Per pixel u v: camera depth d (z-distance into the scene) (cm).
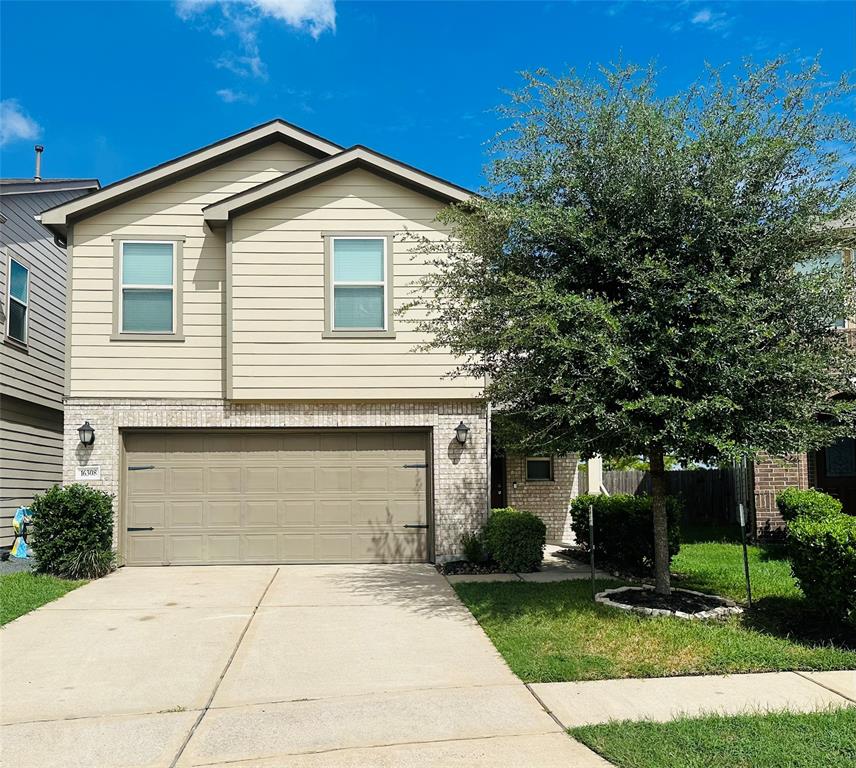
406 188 1224
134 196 1237
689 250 766
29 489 1573
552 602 866
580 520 1291
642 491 1923
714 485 1778
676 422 716
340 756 472
